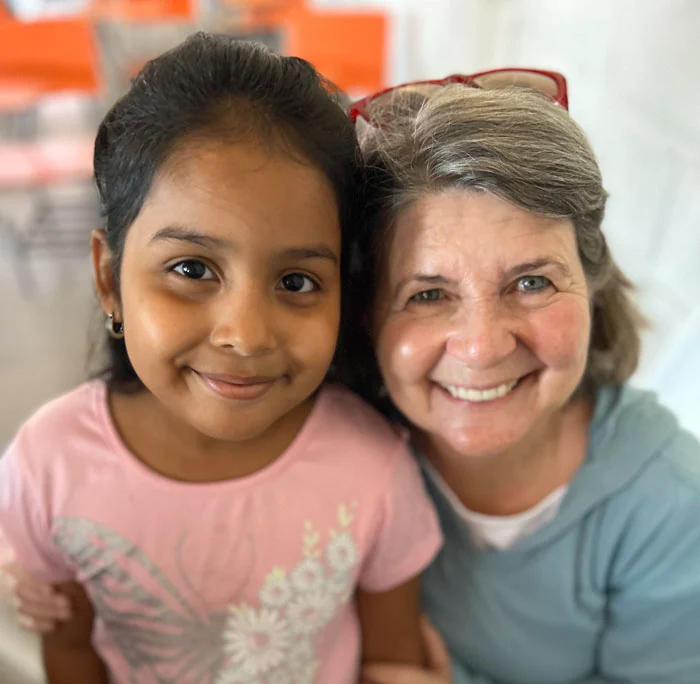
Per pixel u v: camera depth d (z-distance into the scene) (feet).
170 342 1.74
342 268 2.04
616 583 2.54
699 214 3.67
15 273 8.37
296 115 1.73
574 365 2.01
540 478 2.43
